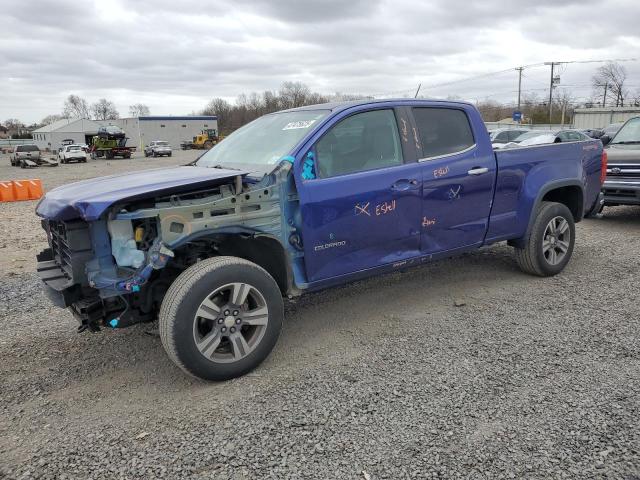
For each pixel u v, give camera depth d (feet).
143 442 9.60
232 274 11.43
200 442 9.54
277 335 12.39
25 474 8.78
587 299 16.46
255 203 12.13
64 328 15.33
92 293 11.62
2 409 10.92
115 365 12.85
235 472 8.71
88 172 102.32
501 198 16.94
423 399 10.74
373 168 14.06
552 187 18.19
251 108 303.07
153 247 10.95
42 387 11.82
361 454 9.05
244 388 11.47
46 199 12.01
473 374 11.74
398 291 17.81
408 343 13.56
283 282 13.32
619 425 9.63
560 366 12.00
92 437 9.80
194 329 11.07
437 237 15.53
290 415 10.32
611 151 28.68
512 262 20.89
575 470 8.48
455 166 15.55
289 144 13.29
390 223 14.30
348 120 13.88
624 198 27.68
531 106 253.24
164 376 12.23
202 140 235.61
